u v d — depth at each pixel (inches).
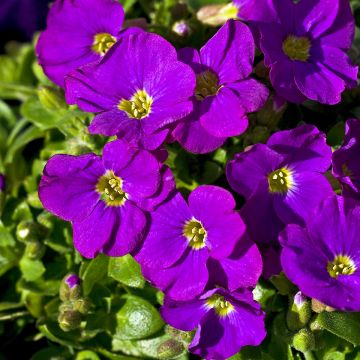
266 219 6.0
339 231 5.9
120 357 6.7
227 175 5.9
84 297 6.5
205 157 6.7
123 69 6.1
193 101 6.0
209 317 6.0
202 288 5.9
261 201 5.9
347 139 6.0
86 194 6.1
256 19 6.3
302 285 5.7
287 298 6.5
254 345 6.2
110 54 6.1
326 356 6.4
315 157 6.0
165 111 5.9
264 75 6.4
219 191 5.8
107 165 6.1
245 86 6.0
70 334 6.8
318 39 6.5
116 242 6.0
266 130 6.4
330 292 5.8
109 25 6.6
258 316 5.9
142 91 6.1
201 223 5.9
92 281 6.7
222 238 5.8
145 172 5.9
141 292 6.7
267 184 6.0
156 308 6.7
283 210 6.0
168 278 6.0
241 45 6.1
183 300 5.9
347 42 6.5
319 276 5.8
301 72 6.3
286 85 6.2
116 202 6.1
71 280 6.5
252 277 5.8
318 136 5.9
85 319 6.7
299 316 6.1
